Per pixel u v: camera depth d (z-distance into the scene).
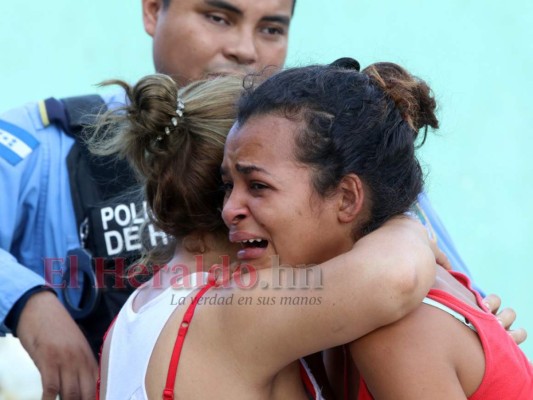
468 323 4.94
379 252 4.79
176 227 5.70
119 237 7.25
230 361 4.84
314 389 5.29
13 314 6.72
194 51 7.85
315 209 5.01
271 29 8.04
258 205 5.01
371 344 4.83
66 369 6.50
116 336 5.38
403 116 5.24
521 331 5.93
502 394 4.89
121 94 7.87
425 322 4.84
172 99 5.70
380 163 5.07
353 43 11.57
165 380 4.91
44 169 7.52
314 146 4.95
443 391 4.70
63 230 7.45
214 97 5.76
